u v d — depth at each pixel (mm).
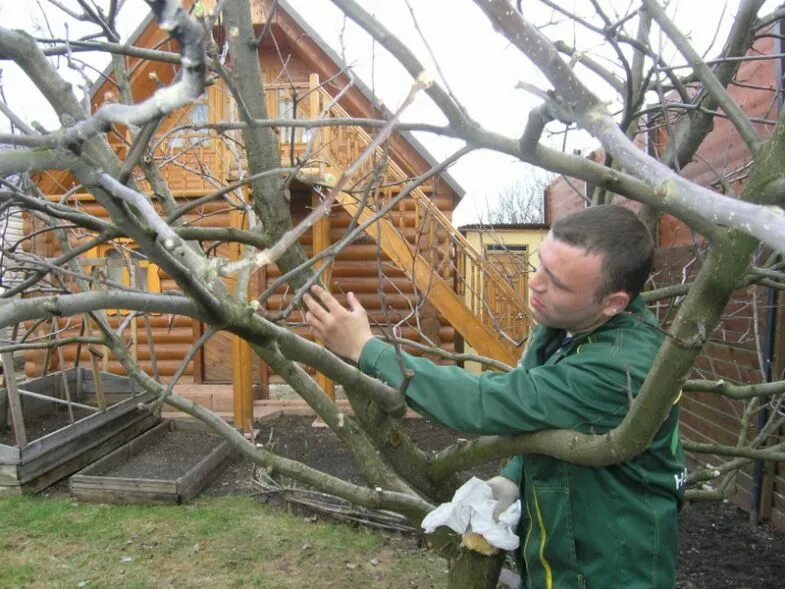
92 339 2135
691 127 2256
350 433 2113
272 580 4098
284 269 2123
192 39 520
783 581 3875
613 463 1220
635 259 1314
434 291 6672
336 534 4777
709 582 3898
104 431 6484
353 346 1391
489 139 1034
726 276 988
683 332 1046
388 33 893
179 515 5113
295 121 1125
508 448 1474
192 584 4039
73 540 4637
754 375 4750
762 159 978
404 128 1059
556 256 1324
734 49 2006
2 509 5148
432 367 1374
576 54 1365
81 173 788
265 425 7887
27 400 7078
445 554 1849
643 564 1369
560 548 1433
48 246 9078
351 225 1460
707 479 2670
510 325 6863
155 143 2223
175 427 7457
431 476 1877
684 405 6004
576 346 1437
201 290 1124
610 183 1029
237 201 3074
